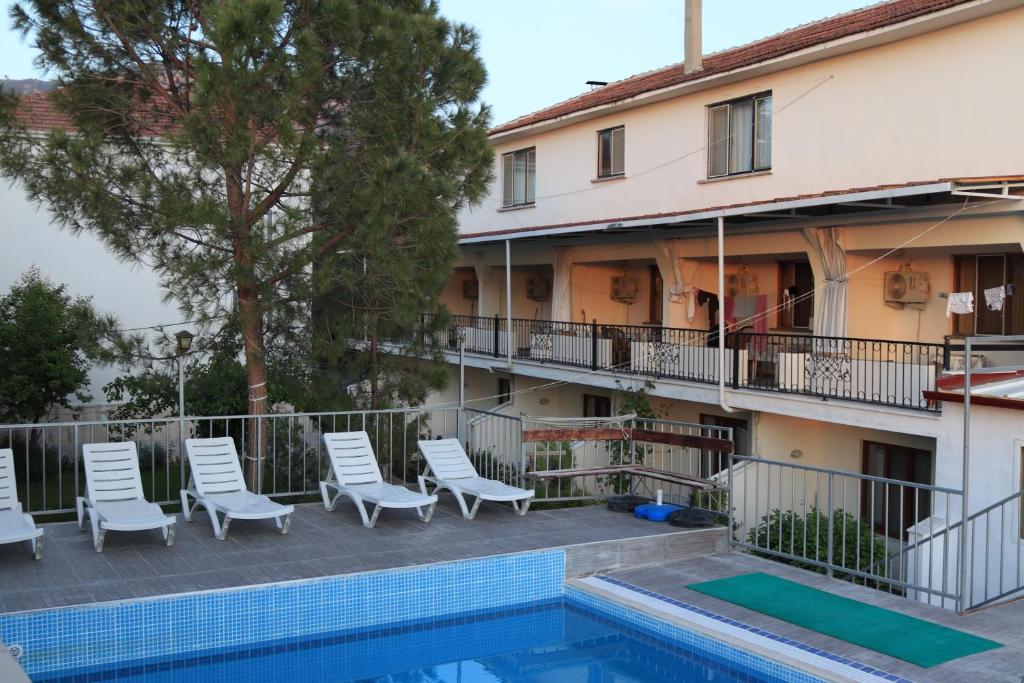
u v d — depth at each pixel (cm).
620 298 2255
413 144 1264
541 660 902
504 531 1077
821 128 1577
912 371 1265
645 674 865
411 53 1248
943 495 1197
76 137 1144
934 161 1395
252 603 845
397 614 913
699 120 1830
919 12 1361
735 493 1488
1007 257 1413
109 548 966
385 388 1477
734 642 809
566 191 2234
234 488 1092
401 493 1112
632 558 1045
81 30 1217
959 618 859
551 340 2073
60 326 1778
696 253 1820
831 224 1510
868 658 763
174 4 1261
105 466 1042
